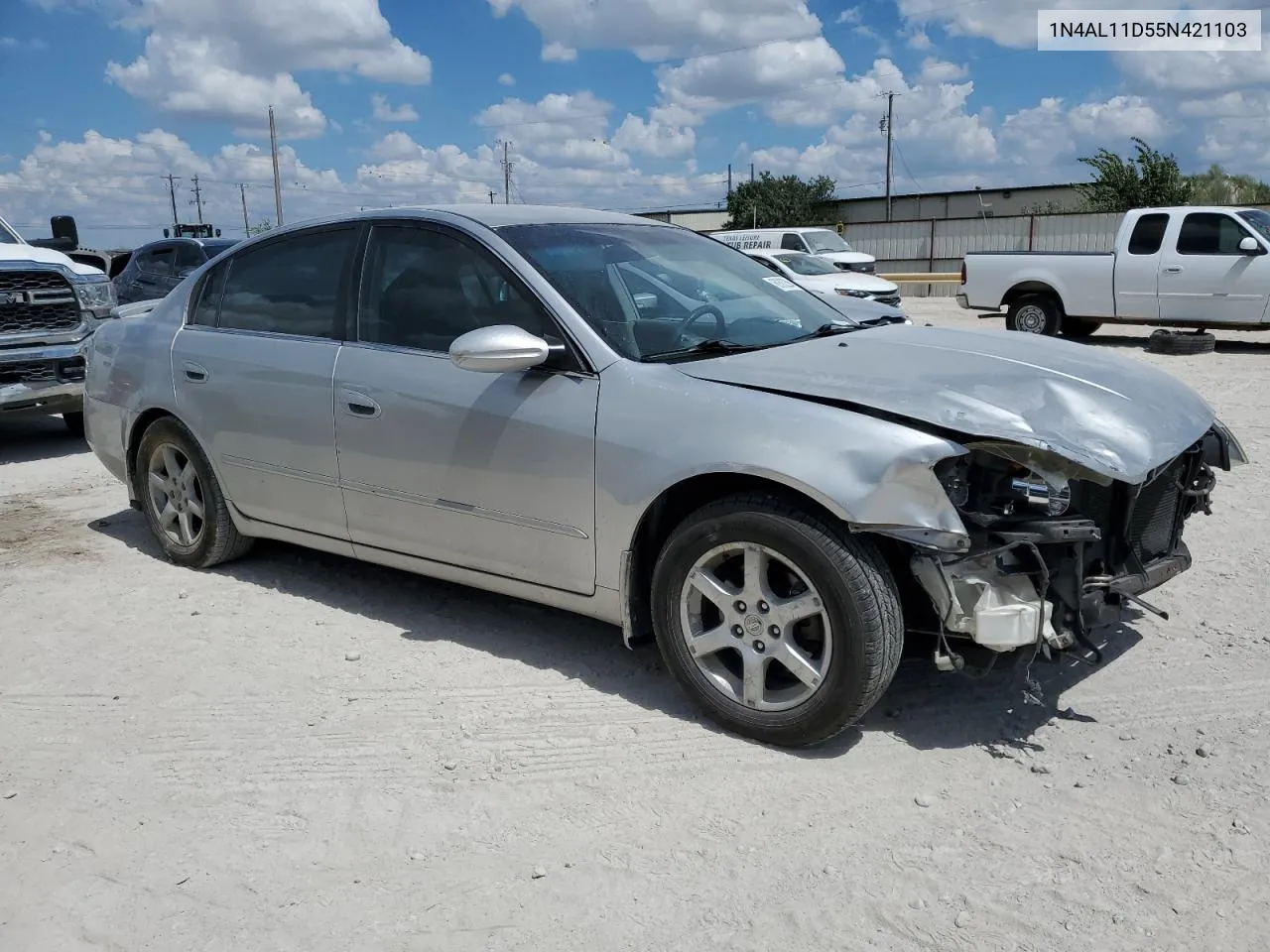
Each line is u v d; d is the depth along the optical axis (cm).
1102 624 341
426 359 416
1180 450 347
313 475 459
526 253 403
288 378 460
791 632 335
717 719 357
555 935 260
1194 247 1423
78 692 400
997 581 323
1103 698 372
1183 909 262
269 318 484
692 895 273
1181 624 432
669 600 359
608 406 365
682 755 343
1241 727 349
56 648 442
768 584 342
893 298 1822
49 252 891
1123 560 351
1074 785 318
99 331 585
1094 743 343
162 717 379
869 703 328
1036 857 284
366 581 514
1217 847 286
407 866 289
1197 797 310
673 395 354
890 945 253
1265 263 1356
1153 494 366
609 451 362
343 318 450
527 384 385
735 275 458
